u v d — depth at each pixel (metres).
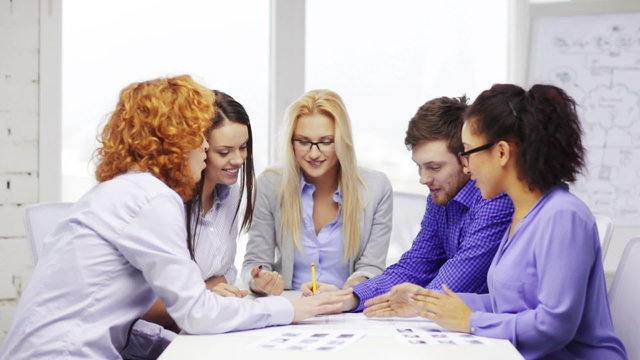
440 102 1.77
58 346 1.32
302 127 2.07
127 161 1.44
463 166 1.72
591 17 3.09
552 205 1.38
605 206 3.12
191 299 1.35
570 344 1.45
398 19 3.07
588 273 1.35
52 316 1.34
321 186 2.20
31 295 1.37
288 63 2.96
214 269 2.02
